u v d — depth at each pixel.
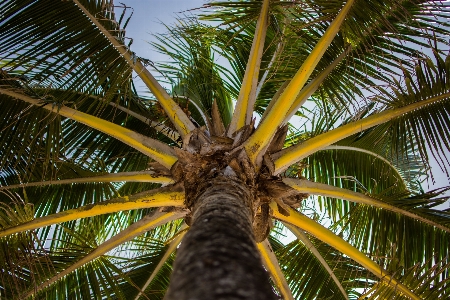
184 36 5.91
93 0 4.40
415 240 4.75
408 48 4.47
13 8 4.26
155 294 5.39
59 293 4.43
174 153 4.08
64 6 4.36
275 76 5.54
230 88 6.21
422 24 4.52
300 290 5.15
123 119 5.61
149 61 4.36
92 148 5.19
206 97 6.45
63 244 5.00
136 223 4.20
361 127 4.21
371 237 4.86
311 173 5.95
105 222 5.50
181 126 4.38
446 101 4.39
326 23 4.85
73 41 4.34
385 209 4.86
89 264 4.56
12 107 4.23
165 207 4.02
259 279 1.51
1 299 4.15
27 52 4.22
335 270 5.14
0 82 4.25
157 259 5.29
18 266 4.00
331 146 5.30
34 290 3.84
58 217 3.94
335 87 5.00
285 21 5.05
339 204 5.71
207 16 5.31
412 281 4.23
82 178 4.31
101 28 4.30
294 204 4.07
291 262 5.30
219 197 2.80
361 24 4.30
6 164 4.64
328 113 5.47
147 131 5.74
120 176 4.35
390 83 4.67
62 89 4.96
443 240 4.66
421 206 4.57
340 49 4.94
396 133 4.61
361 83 4.75
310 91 4.73
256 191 3.58
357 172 5.82
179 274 1.56
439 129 4.39
